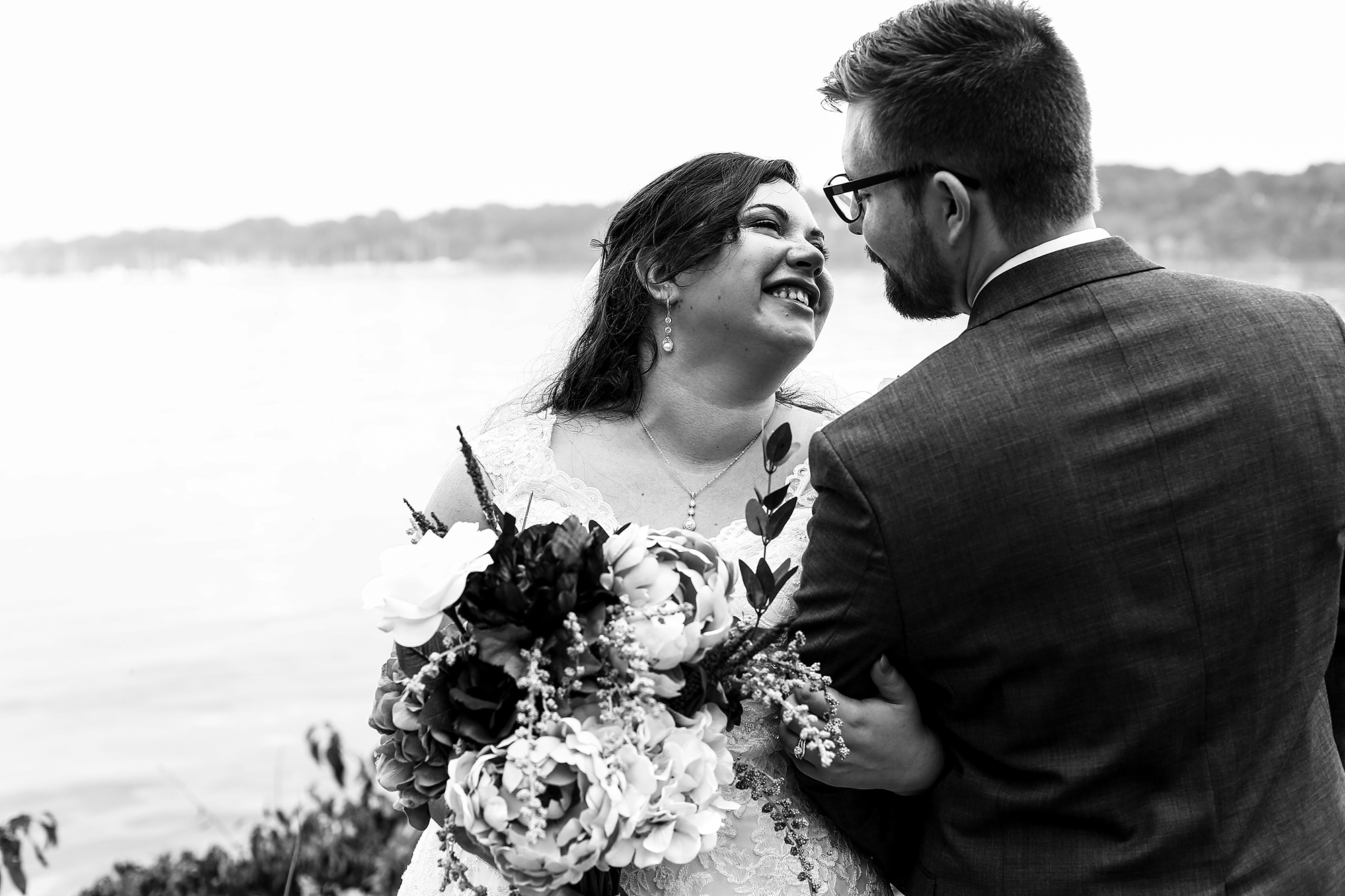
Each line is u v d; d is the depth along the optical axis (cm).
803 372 255
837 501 176
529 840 156
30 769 979
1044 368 169
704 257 213
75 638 1476
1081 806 173
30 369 6022
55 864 775
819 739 171
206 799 894
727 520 218
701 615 172
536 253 8819
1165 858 169
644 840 161
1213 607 165
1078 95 176
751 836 201
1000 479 167
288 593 1711
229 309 10294
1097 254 176
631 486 221
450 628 176
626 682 167
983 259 180
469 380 4356
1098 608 166
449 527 226
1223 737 168
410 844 442
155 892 434
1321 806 175
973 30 175
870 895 210
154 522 2327
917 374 176
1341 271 3197
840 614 178
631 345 229
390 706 184
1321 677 176
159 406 4341
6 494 2694
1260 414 165
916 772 188
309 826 452
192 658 1359
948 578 171
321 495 2522
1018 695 173
